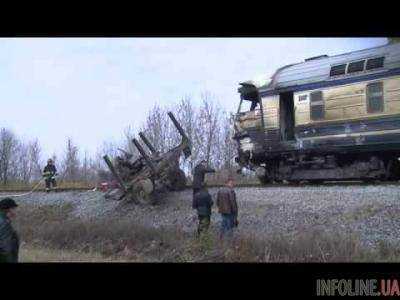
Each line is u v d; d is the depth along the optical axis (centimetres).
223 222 1664
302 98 2178
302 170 2231
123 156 2473
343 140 2044
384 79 1930
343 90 2044
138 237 1788
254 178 3347
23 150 7188
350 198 1738
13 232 991
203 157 5100
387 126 1920
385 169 2027
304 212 1742
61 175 6238
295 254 1369
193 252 1548
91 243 1888
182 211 2112
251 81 2391
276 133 2281
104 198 2511
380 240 1441
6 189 3988
